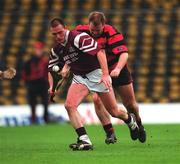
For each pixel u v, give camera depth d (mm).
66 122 65562
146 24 81938
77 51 30141
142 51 78875
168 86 75000
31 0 85312
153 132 47281
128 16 82688
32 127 58094
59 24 29781
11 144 38438
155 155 28906
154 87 74750
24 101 74062
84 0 84750
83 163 25781
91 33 33094
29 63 62344
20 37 81000
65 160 26969
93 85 30859
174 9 83625
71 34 29922
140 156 28484
